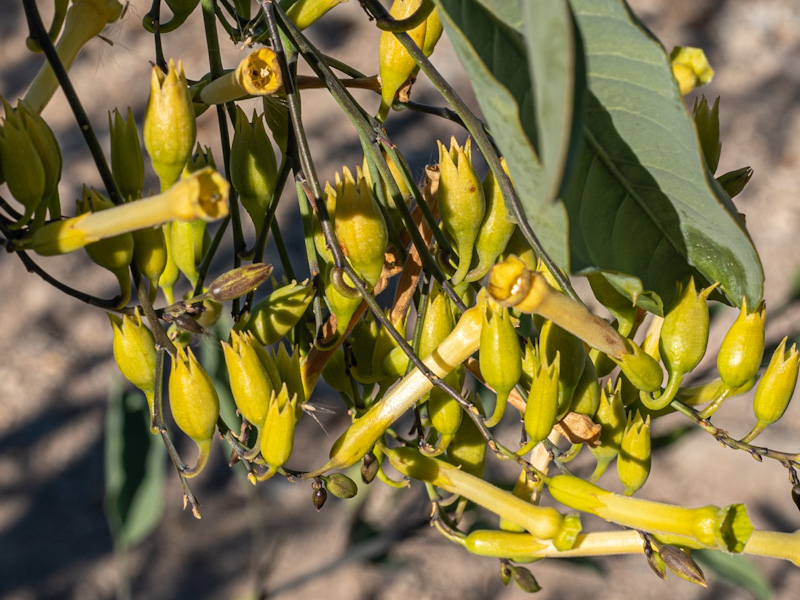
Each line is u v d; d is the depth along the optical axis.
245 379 0.33
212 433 0.33
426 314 0.34
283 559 0.89
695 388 0.36
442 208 0.34
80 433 0.99
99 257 0.33
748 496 0.89
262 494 0.94
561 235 0.30
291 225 1.09
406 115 1.18
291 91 0.33
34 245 0.32
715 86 1.24
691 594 0.87
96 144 0.32
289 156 0.35
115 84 1.19
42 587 0.87
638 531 0.34
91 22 0.34
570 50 0.26
